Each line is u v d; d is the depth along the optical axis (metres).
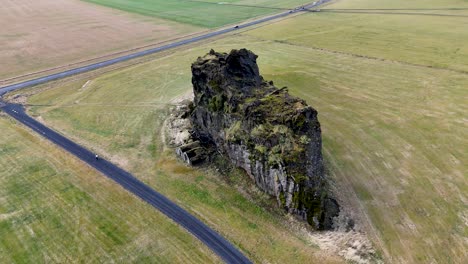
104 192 41.19
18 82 75.06
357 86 65.44
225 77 45.66
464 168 42.66
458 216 35.97
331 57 81.50
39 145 51.09
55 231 35.84
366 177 42.12
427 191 39.47
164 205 38.97
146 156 48.00
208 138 48.75
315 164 37.56
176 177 43.53
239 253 32.81
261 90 45.19
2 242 34.75
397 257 31.89
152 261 32.28
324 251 32.66
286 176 35.94
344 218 36.12
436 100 58.62
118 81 73.69
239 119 42.03
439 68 71.25
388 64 75.12
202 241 34.19
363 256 31.98
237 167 43.47
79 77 77.06
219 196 40.09
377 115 55.28
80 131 54.62
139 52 92.19
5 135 54.09
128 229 35.84
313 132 38.31
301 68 75.25
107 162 46.81
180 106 60.91
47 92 69.69
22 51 94.19
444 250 32.44
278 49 89.31
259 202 38.78
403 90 62.78
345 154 46.53
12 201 40.09
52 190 41.66
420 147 47.09
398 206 37.62
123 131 54.34
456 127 50.88
